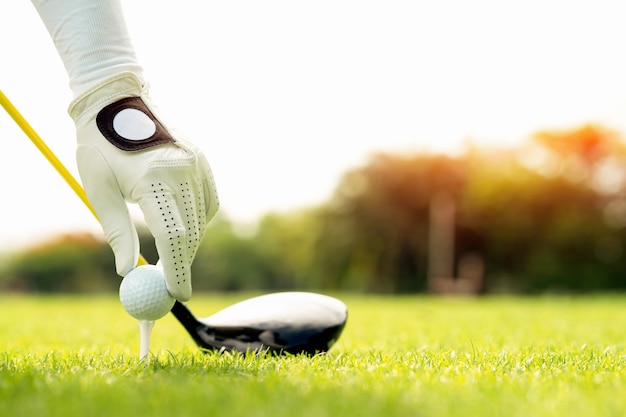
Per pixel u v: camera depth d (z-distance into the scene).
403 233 9.80
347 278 10.13
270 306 1.08
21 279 9.14
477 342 1.32
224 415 0.73
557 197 8.77
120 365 0.96
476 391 0.81
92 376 0.87
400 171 9.73
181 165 0.91
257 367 0.93
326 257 10.09
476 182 9.20
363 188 9.98
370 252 9.95
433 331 1.59
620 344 1.28
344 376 0.88
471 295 7.68
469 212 9.20
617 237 8.55
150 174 0.90
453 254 9.45
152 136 0.91
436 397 0.78
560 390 0.81
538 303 3.81
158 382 0.84
